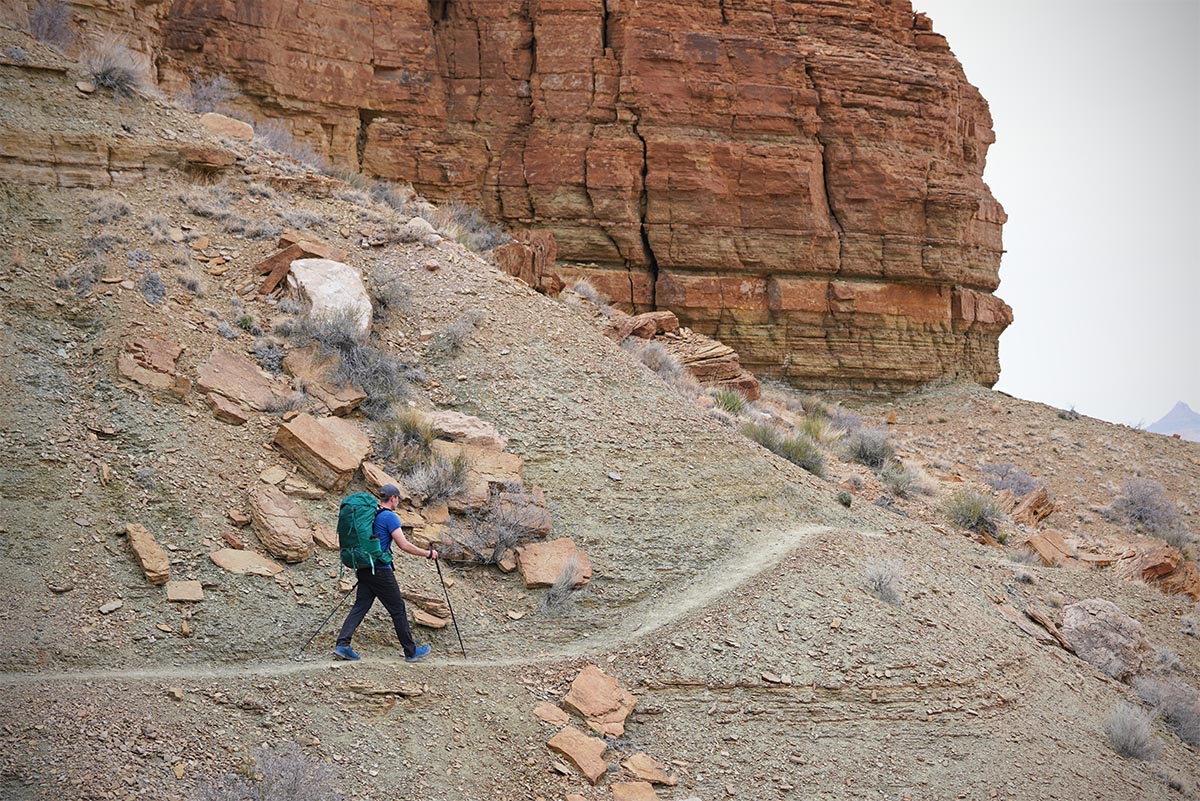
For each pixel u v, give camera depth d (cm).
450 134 3139
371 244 1847
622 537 1383
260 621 1043
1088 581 1883
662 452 1591
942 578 1539
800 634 1235
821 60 3412
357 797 859
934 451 2941
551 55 3183
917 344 3494
